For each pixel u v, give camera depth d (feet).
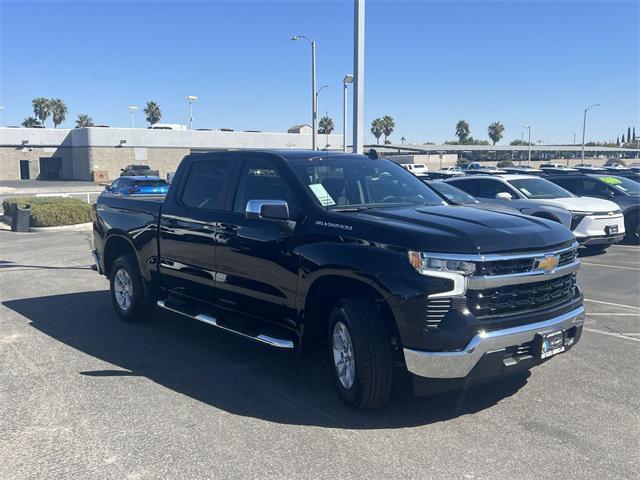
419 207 17.15
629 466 12.49
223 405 15.78
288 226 16.62
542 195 43.83
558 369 18.37
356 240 14.96
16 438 13.89
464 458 12.82
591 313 25.50
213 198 19.69
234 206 18.78
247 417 14.99
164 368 18.75
